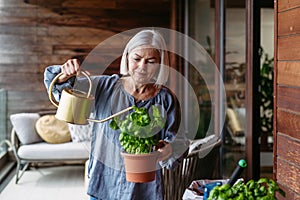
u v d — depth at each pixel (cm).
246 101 312
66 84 163
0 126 530
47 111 568
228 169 361
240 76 334
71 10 569
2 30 561
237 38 341
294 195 165
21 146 466
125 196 168
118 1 575
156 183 171
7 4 560
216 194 132
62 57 570
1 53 562
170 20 579
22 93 568
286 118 173
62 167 543
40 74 570
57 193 426
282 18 177
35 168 536
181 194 260
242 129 329
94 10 572
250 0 302
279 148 180
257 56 301
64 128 491
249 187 132
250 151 302
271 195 129
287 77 172
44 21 566
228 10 362
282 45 177
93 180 172
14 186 452
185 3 533
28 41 566
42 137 482
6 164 545
